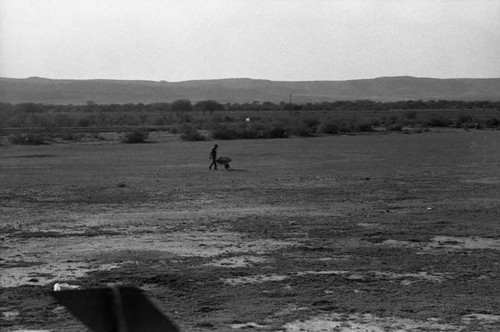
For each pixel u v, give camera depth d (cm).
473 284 1539
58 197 3091
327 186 3500
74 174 4141
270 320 1270
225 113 16712
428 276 1614
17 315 1301
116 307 1346
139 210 2700
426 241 2041
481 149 6053
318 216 2530
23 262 1752
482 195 3122
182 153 5881
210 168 4453
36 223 2383
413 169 4375
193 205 2836
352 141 7369
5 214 2592
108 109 18162
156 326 1237
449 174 4056
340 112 16838
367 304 1372
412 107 19950
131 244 1995
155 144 7144
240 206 2805
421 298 1420
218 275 1609
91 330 1210
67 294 1440
